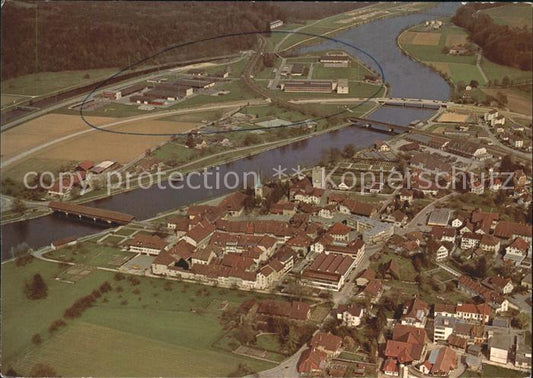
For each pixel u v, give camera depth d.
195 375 183.88
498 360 188.50
